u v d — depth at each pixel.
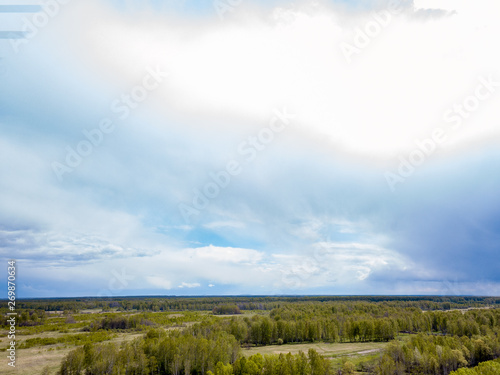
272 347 106.00
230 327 110.12
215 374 68.44
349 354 93.19
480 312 132.38
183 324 141.88
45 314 156.25
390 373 70.25
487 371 64.75
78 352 69.75
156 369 77.19
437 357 74.88
